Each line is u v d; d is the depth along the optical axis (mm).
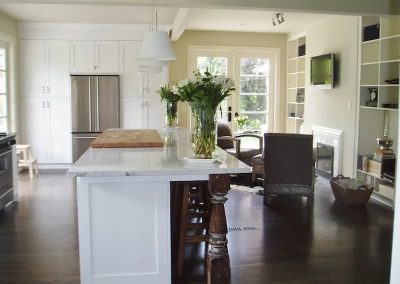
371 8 5215
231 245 4031
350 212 5184
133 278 2961
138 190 2904
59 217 4965
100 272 2936
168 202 2939
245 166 2811
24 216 5008
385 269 3486
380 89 5859
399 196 1833
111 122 8039
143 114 8227
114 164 2869
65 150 8156
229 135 7520
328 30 7371
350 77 6617
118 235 2924
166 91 5527
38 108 8047
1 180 5230
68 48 8000
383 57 5812
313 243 4098
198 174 2727
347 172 6715
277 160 5441
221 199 2830
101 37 8039
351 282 3248
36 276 3344
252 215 5039
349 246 4016
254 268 3498
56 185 6715
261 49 9305
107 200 2891
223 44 9156
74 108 7941
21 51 7930
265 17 7457
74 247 3984
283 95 9508
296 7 5133
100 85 7969
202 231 4336
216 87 2875
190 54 9086
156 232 2953
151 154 3361
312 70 7777
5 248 3961
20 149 7312
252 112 9500
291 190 5492
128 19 7500
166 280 2992
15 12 6906
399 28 5645
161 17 7301
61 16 7219
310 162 5402
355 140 6457
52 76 8016
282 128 9555
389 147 5785
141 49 4406
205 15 7289
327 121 7441
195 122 2928
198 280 3289
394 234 1862
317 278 3314
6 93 7586
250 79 9422
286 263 3607
